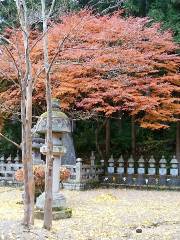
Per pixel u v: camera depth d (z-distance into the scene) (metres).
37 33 15.69
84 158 21.53
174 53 18.84
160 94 17.25
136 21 18.09
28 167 7.97
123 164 18.33
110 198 14.18
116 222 10.20
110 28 16.88
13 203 12.96
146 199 14.30
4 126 20.50
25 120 7.79
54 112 11.55
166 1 20.02
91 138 23.03
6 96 16.28
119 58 16.20
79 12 16.31
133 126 20.61
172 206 12.72
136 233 9.15
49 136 8.14
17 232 7.74
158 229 9.62
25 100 8.05
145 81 16.72
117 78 16.09
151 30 17.30
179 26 19.08
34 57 15.15
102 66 16.11
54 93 16.33
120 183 18.16
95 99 16.03
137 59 16.25
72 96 17.00
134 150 20.69
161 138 22.98
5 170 17.94
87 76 17.09
